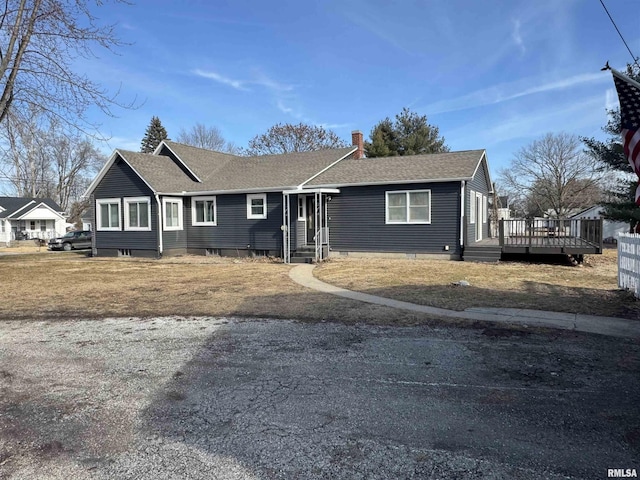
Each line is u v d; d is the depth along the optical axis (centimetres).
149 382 471
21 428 371
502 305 805
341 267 1456
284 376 478
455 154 1848
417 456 311
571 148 4106
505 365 497
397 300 873
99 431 362
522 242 1625
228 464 306
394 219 1694
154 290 1070
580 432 341
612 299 850
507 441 330
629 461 299
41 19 1314
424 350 557
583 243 1509
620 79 457
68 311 843
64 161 5456
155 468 303
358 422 367
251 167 2195
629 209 1653
